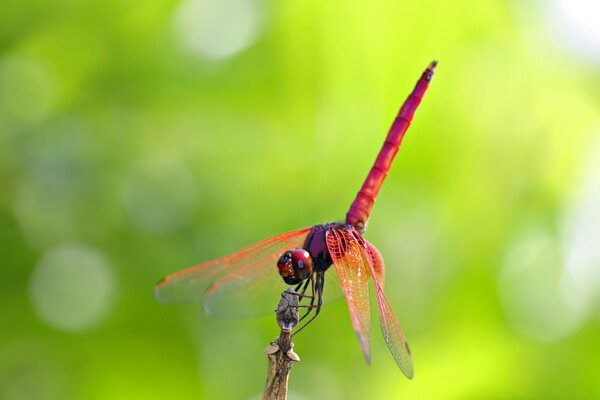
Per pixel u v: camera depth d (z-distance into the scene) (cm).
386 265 89
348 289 83
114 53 89
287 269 84
